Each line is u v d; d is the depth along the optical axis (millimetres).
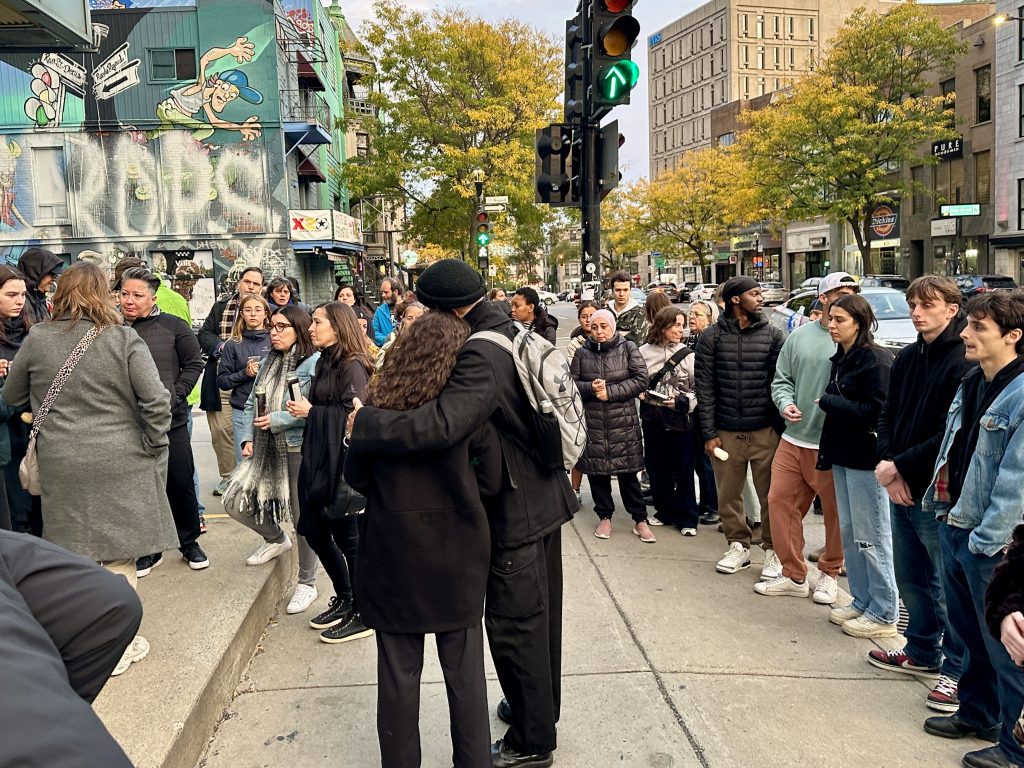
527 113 25844
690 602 4621
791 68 81312
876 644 4066
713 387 5133
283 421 4164
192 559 4547
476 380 2637
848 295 4039
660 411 5926
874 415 3895
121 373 3287
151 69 24266
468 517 2662
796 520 4648
